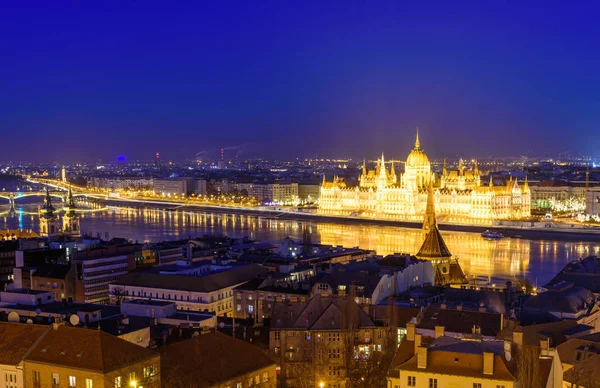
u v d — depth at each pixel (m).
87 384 149.12
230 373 163.12
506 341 140.88
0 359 159.62
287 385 194.12
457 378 132.00
